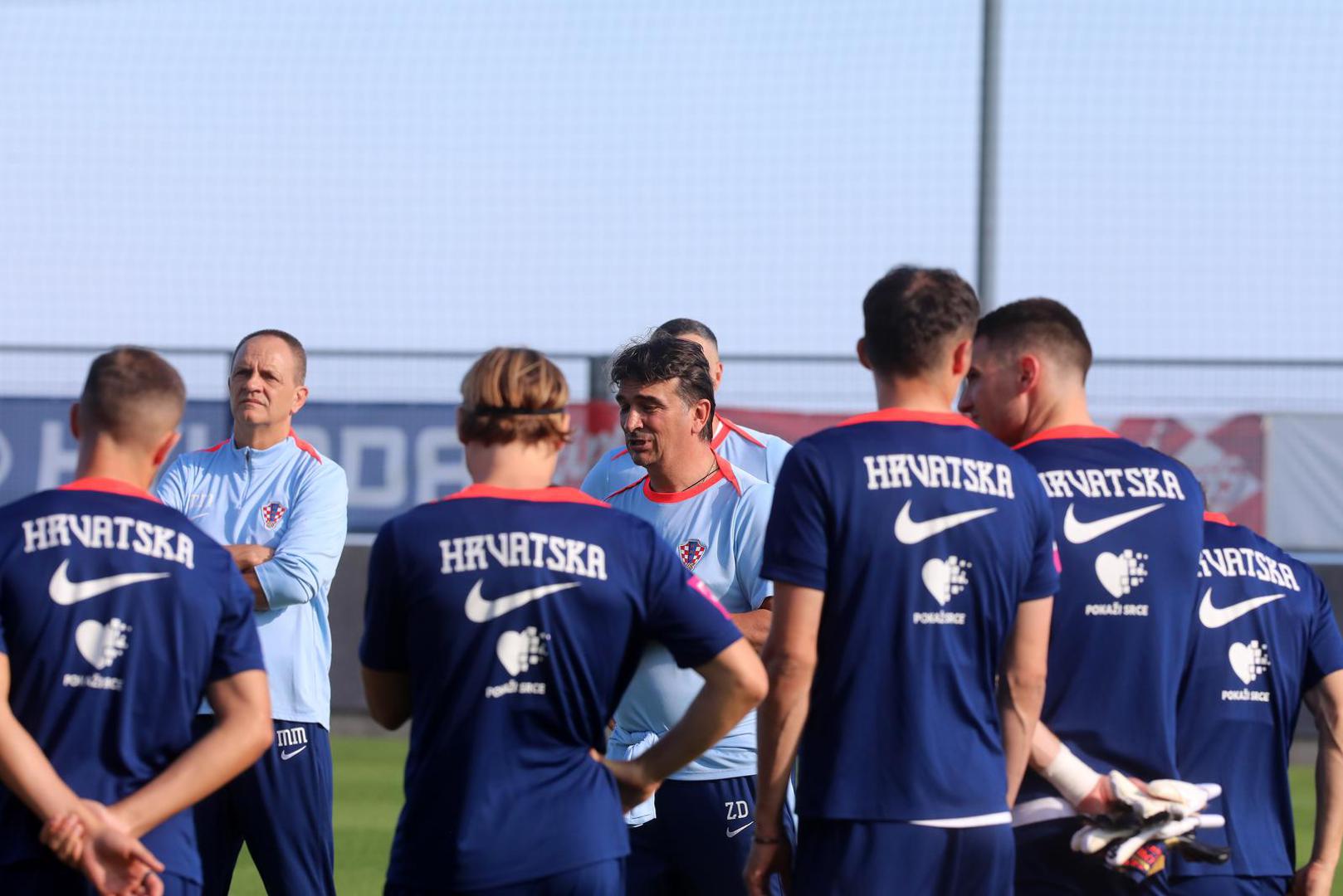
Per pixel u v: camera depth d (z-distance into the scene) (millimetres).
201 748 10406
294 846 16672
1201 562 12797
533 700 10336
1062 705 11492
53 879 10211
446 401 41594
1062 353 12117
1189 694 12539
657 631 10742
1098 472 11750
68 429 41312
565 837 10273
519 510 10547
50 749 10125
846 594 10781
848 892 10633
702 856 15141
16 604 10133
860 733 10734
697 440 15570
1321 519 39812
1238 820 12398
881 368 11336
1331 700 13172
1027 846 11469
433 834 10320
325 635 17312
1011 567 10859
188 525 10719
